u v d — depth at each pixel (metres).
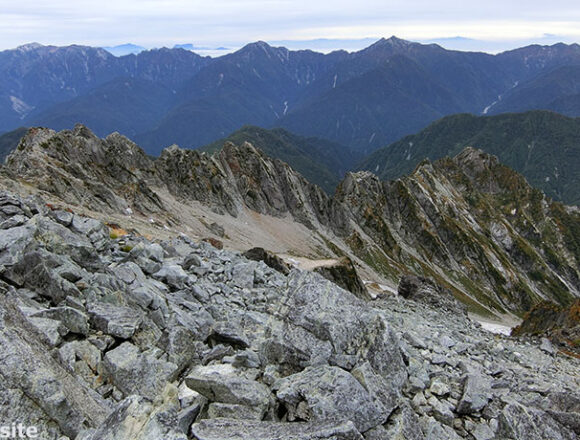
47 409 10.75
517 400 17.17
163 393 12.16
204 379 12.83
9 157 90.12
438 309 51.12
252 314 22.98
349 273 77.69
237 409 12.23
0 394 10.44
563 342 39.19
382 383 13.80
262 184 197.62
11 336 11.77
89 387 12.87
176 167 153.62
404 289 58.50
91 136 111.12
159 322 18.20
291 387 12.97
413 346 21.98
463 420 14.97
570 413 15.75
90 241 24.36
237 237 139.25
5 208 22.72
